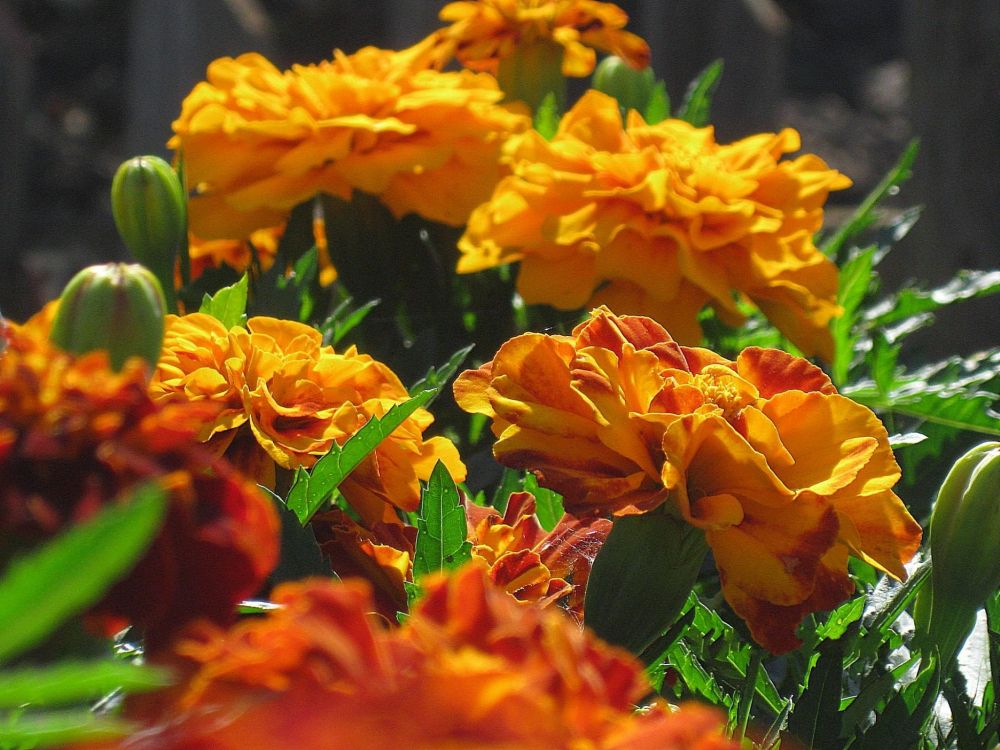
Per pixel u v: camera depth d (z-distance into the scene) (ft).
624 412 1.47
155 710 1.04
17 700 0.92
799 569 1.46
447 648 1.01
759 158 1.81
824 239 2.20
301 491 1.53
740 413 1.47
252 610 1.44
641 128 1.82
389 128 1.77
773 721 1.51
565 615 1.53
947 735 1.53
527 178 1.77
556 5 1.92
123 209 1.68
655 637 1.47
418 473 1.58
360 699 0.89
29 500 1.10
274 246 1.91
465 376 1.51
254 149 1.81
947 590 1.51
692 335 1.74
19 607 0.80
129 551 0.79
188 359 1.56
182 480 1.15
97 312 1.42
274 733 0.89
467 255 1.79
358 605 1.01
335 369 1.58
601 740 0.97
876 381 1.76
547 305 1.83
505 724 0.88
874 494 1.48
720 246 1.75
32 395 1.15
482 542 1.54
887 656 1.57
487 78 1.86
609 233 1.73
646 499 1.45
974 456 1.51
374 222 1.81
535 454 1.48
